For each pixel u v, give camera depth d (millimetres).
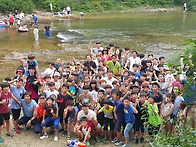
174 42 19109
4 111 6418
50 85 7305
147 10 44188
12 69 12727
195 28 25219
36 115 6840
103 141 6715
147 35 22016
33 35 21625
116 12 42094
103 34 22656
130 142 6590
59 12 36688
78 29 25328
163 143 4414
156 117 6113
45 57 15141
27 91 7180
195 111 4578
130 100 6461
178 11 44156
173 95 6402
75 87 7590
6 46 17266
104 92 7145
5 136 6738
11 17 26125
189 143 3996
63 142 6586
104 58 10367
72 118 6828
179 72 4129
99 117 6828
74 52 16500
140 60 10305
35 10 36375
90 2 42812
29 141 6586
